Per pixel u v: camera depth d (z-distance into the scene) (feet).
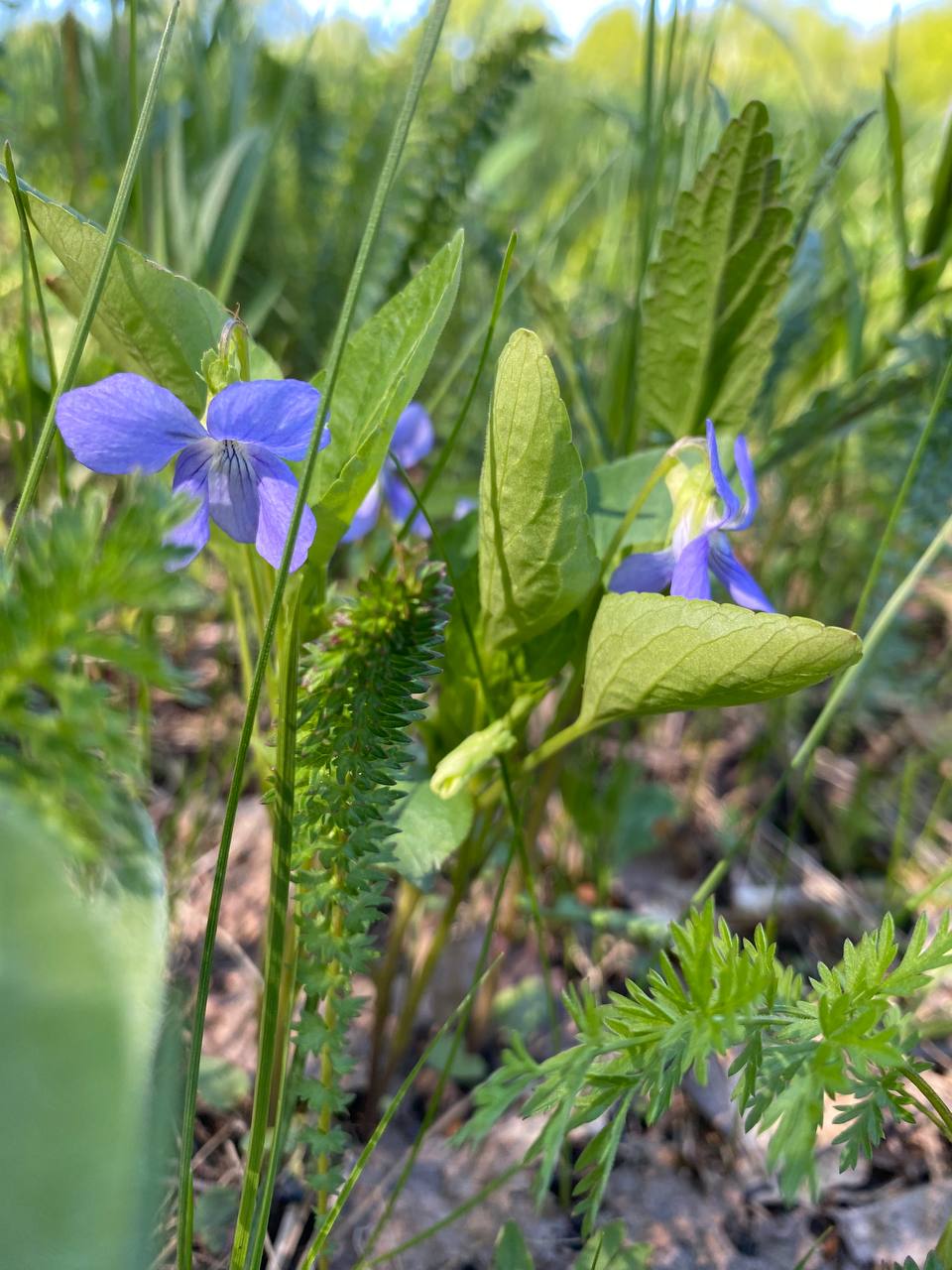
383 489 0.51
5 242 0.68
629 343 0.53
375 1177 0.43
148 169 0.62
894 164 0.53
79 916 0.18
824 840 0.67
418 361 0.31
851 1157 0.26
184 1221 0.27
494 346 0.69
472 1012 0.50
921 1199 0.42
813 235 0.61
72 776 0.18
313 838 0.30
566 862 0.60
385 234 0.72
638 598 0.32
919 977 0.26
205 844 0.56
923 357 0.56
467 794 0.39
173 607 0.17
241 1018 0.47
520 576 0.35
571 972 0.54
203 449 0.30
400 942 0.44
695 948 0.26
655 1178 0.44
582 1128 0.45
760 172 0.40
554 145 1.28
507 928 0.55
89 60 0.70
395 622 0.32
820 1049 0.26
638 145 0.61
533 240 0.94
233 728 0.58
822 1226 0.42
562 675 0.57
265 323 0.79
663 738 0.74
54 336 0.57
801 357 0.70
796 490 0.69
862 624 0.68
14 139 0.65
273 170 0.79
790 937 0.60
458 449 0.69
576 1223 0.42
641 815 0.62
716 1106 0.46
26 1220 0.16
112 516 0.52
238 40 0.79
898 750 0.74
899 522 0.60
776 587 0.72
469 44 1.04
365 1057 0.49
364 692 0.31
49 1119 0.16
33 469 0.29
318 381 0.34
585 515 0.33
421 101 0.89
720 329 0.44
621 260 0.87
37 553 0.17
